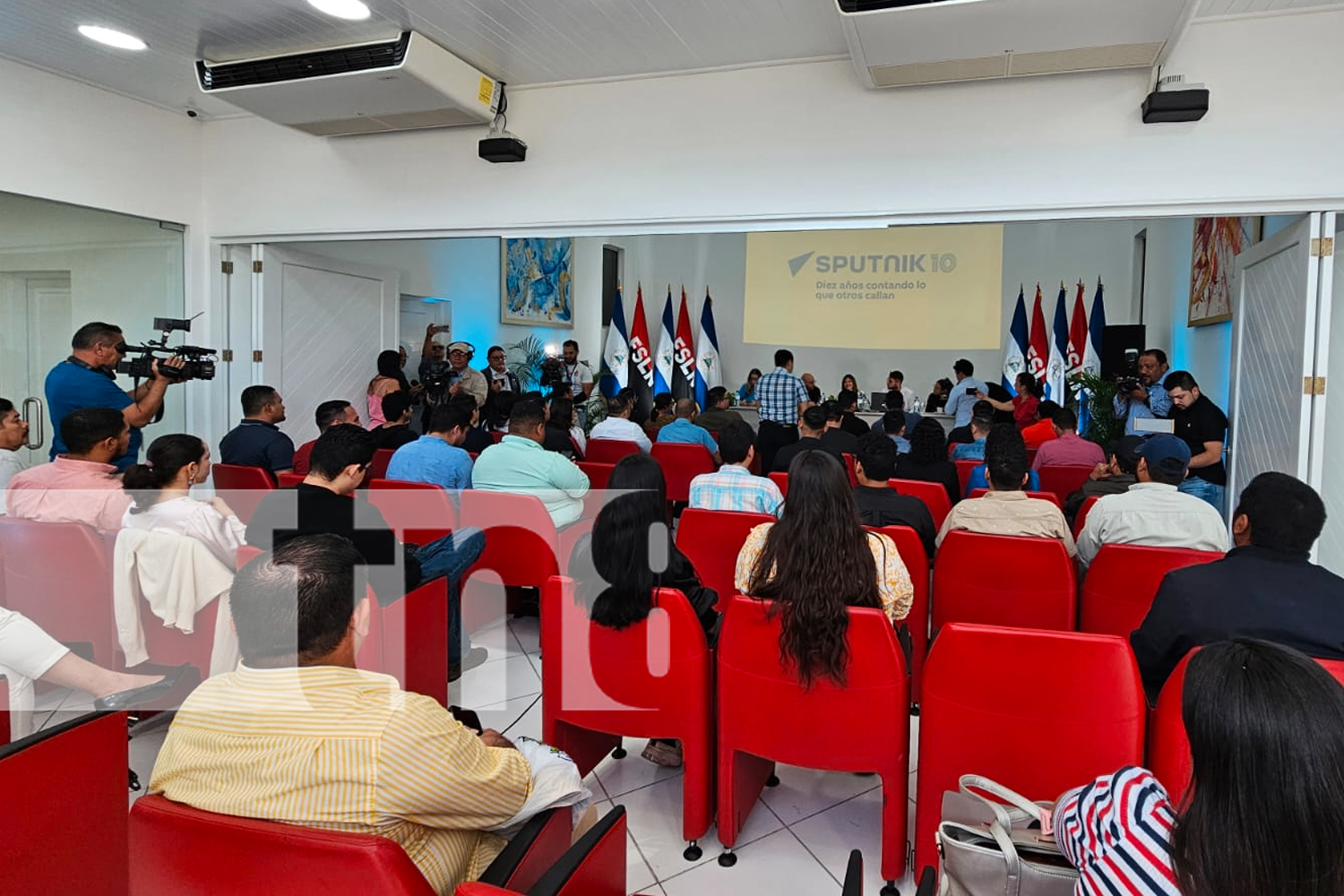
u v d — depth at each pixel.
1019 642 1.55
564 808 1.34
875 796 2.31
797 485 1.81
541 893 1.08
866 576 1.82
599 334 10.96
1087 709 1.53
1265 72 3.65
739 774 1.98
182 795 1.10
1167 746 1.49
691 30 3.97
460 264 8.25
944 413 8.80
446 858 1.17
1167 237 7.88
